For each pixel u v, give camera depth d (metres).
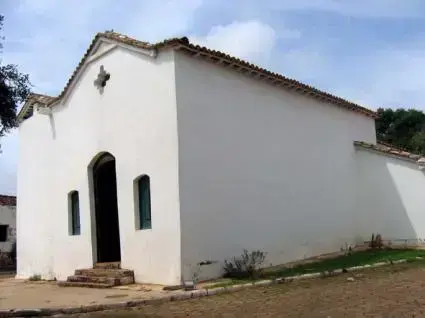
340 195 21.17
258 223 16.38
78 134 17.92
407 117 41.25
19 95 12.11
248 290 12.68
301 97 19.53
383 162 22.06
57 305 11.66
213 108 15.32
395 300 10.28
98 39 16.86
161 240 14.23
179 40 14.08
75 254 17.81
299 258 18.02
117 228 17.77
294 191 18.34
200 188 14.49
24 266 21.06
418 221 20.88
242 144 16.22
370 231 22.20
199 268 14.05
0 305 12.26
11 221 35.66
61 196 18.75
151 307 11.18
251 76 16.91
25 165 21.45
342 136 22.03
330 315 9.19
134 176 15.37
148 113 15.01
